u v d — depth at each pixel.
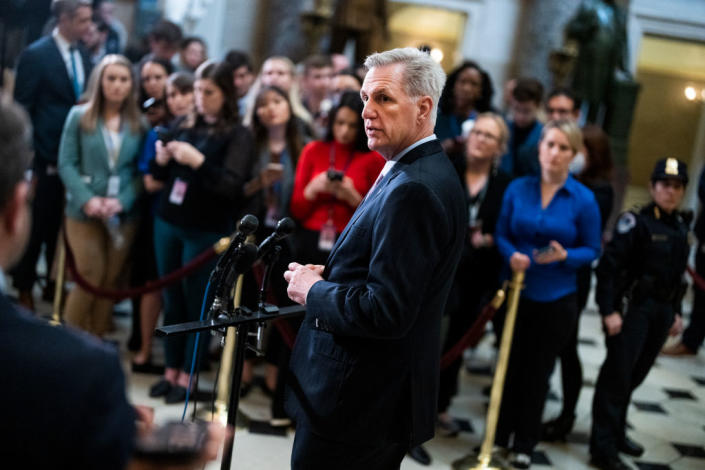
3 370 1.08
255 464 3.70
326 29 9.52
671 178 4.00
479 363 5.57
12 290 5.68
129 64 4.57
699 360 6.30
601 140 4.53
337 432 2.26
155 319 4.72
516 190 4.12
